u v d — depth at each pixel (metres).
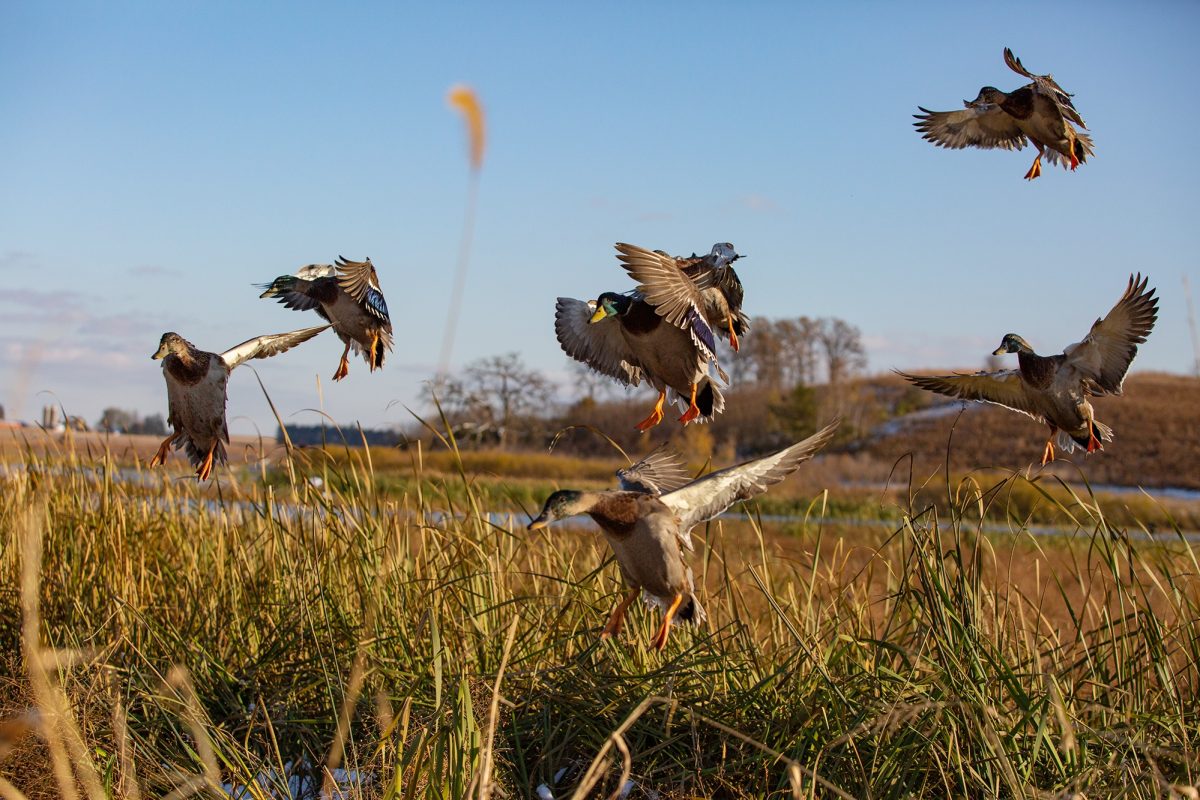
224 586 7.67
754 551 10.88
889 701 5.71
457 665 6.34
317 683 6.58
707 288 6.83
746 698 5.96
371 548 7.30
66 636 6.88
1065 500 28.16
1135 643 6.82
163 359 6.86
